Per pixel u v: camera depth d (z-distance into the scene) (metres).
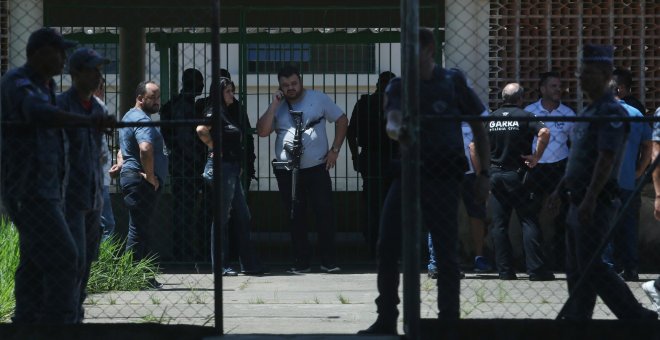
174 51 26.39
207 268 20.53
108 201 17.88
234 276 19.38
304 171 19.75
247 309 14.93
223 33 27.75
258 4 27.09
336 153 19.81
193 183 20.56
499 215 18.44
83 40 27.05
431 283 17.53
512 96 18.39
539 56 20.11
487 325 10.90
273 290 17.20
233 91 19.30
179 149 20.53
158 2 26.02
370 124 21.27
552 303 15.45
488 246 19.78
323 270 19.94
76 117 10.84
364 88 27.52
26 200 11.22
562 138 18.31
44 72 11.42
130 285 17.36
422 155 11.26
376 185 21.39
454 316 11.37
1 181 11.25
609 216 11.71
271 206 28.06
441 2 23.41
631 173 17.39
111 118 10.84
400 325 12.53
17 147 11.16
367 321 13.68
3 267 15.28
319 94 19.88
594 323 10.91
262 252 24.25
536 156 18.14
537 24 20.00
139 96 17.89
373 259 21.75
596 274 11.64
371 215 21.52
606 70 11.52
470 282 18.06
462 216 19.92
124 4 26.09
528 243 18.23
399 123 10.73
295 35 27.09
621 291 11.63
